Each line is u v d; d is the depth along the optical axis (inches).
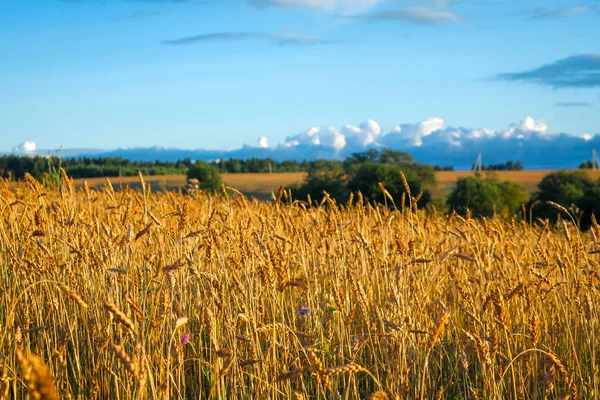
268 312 184.4
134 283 172.6
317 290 199.0
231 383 155.9
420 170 2856.8
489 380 154.7
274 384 159.0
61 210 225.0
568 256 212.7
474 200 1540.4
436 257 217.5
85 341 190.1
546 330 189.9
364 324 193.0
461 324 212.8
